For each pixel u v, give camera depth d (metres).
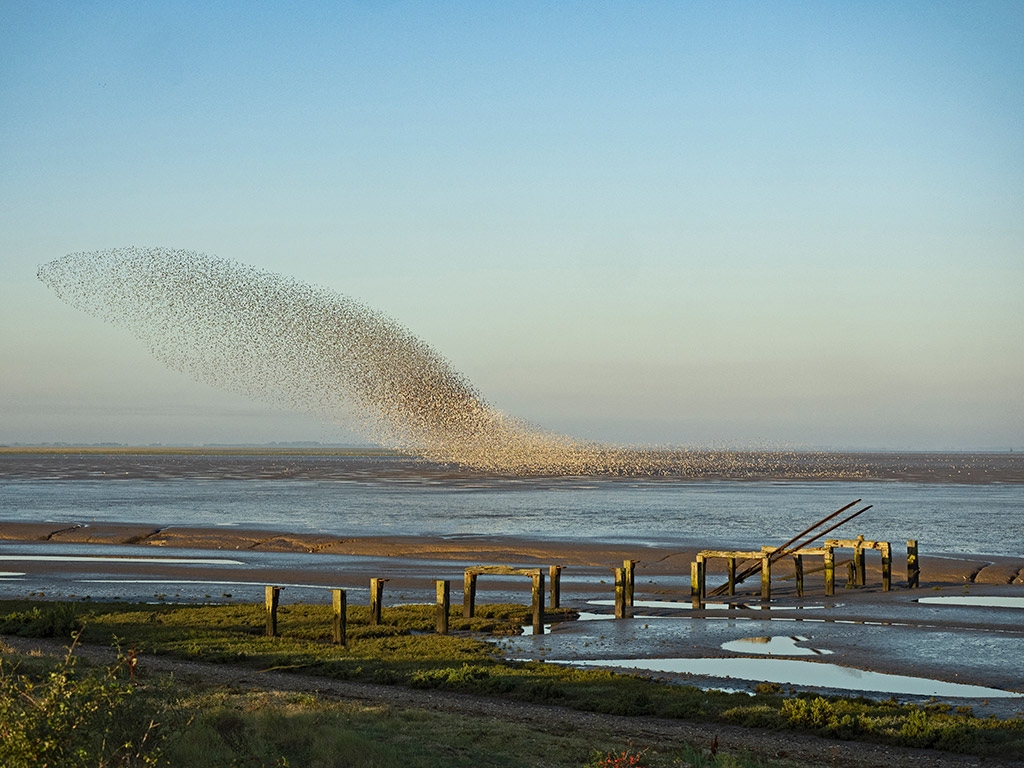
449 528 72.38
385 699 22.25
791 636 31.16
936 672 25.97
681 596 41.16
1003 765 17.45
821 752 18.19
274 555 56.75
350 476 178.62
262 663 26.30
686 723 20.45
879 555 56.12
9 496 111.00
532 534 67.44
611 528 72.88
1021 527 75.88
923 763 17.50
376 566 51.44
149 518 80.50
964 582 45.16
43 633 30.23
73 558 55.16
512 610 35.69
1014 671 26.06
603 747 17.95
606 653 28.56
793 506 98.88
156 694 15.61
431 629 32.66
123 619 33.50
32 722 12.45
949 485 153.12
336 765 15.56
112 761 12.71
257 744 16.06
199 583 45.31
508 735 18.55
